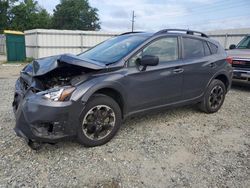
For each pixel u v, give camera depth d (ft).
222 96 18.17
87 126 11.46
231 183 9.64
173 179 9.76
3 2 157.99
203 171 10.37
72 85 10.88
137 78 12.80
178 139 13.29
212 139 13.53
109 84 11.69
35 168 10.04
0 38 98.07
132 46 13.34
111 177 9.70
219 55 17.79
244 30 55.47
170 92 14.57
